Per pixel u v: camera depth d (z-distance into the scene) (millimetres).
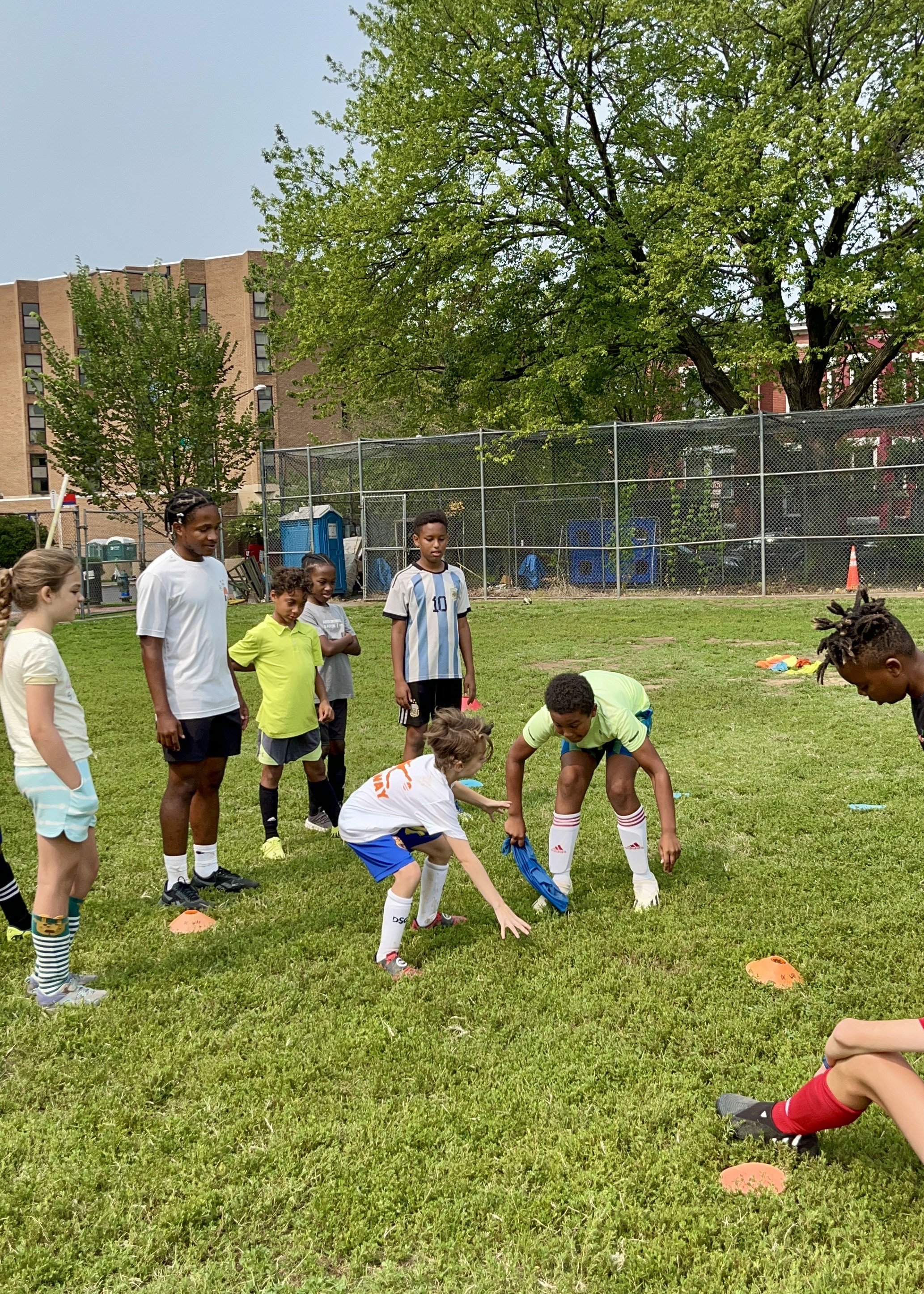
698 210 16562
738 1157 2480
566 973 3490
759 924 3867
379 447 20000
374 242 19172
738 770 6250
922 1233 2195
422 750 5641
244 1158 2494
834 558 17203
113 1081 2910
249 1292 2068
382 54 20500
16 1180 2447
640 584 18438
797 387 20141
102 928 4109
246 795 6332
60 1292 2088
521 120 19047
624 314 18984
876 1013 3129
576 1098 2740
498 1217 2264
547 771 6535
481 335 21375
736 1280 2068
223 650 4465
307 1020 3227
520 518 19141
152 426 24500
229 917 4184
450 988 3428
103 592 28625
